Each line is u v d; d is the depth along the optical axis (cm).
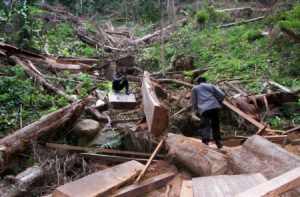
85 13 3077
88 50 1827
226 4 2717
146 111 837
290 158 506
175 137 664
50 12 2444
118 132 736
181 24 2356
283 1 2073
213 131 707
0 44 1180
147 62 1617
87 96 1022
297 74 1299
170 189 547
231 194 438
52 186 551
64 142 703
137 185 527
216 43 1788
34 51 1455
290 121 945
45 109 848
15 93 840
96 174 527
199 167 581
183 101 968
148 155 672
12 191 508
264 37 1705
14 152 599
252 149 552
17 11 1504
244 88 1181
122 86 1065
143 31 2533
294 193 417
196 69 1481
